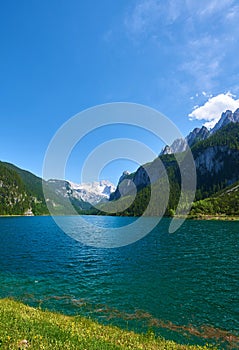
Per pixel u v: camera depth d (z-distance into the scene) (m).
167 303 20.80
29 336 9.45
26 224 127.31
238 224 113.69
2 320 10.97
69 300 21.28
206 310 19.34
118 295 22.67
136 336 12.96
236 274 29.81
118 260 38.53
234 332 15.85
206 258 39.25
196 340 14.70
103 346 9.45
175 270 31.94
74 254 43.84
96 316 18.00
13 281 27.09
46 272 31.23
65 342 9.28
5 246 53.31
